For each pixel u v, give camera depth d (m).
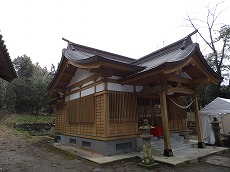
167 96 10.54
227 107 11.47
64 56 10.26
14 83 23.86
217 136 10.52
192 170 6.38
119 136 8.62
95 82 9.44
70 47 11.19
